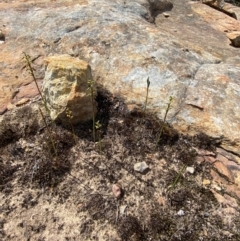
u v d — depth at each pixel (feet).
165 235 1.58
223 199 1.75
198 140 2.02
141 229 1.60
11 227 1.59
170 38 2.74
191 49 2.71
